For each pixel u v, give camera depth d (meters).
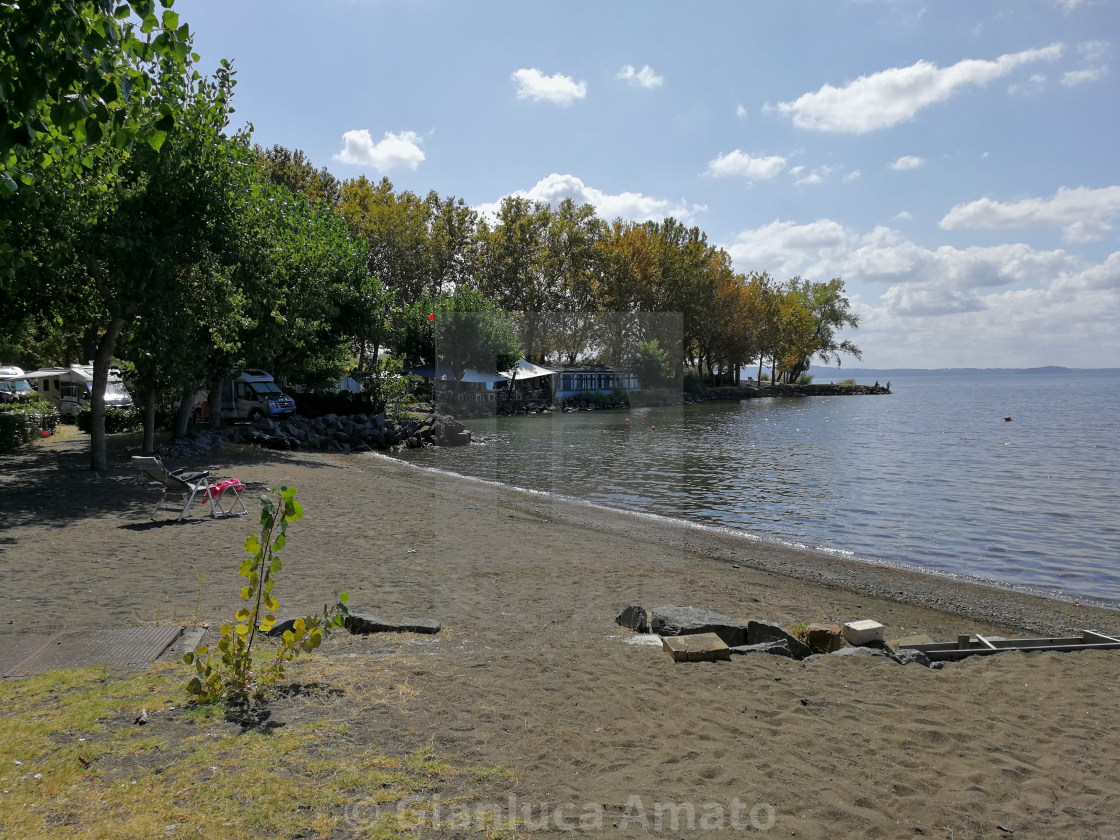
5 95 4.04
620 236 66.81
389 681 4.96
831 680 5.52
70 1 3.99
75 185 14.64
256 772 3.59
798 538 15.18
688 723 4.52
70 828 3.05
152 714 4.27
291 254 24.19
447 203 76.19
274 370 34.91
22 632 6.04
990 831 3.43
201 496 14.01
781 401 96.75
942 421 56.62
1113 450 34.03
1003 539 15.41
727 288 83.19
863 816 3.48
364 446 32.38
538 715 4.51
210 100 18.14
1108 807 3.71
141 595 7.44
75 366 38.97
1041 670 6.12
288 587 8.05
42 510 12.63
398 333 38.75
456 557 7.20
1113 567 13.08
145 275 16.80
